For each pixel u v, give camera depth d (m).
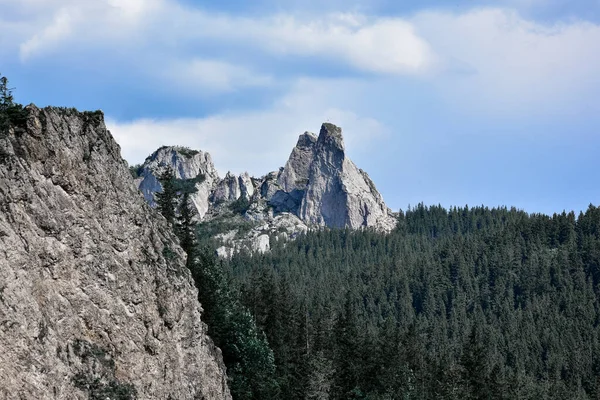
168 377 68.31
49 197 58.19
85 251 60.88
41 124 59.09
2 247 52.22
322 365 126.81
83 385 56.91
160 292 69.00
